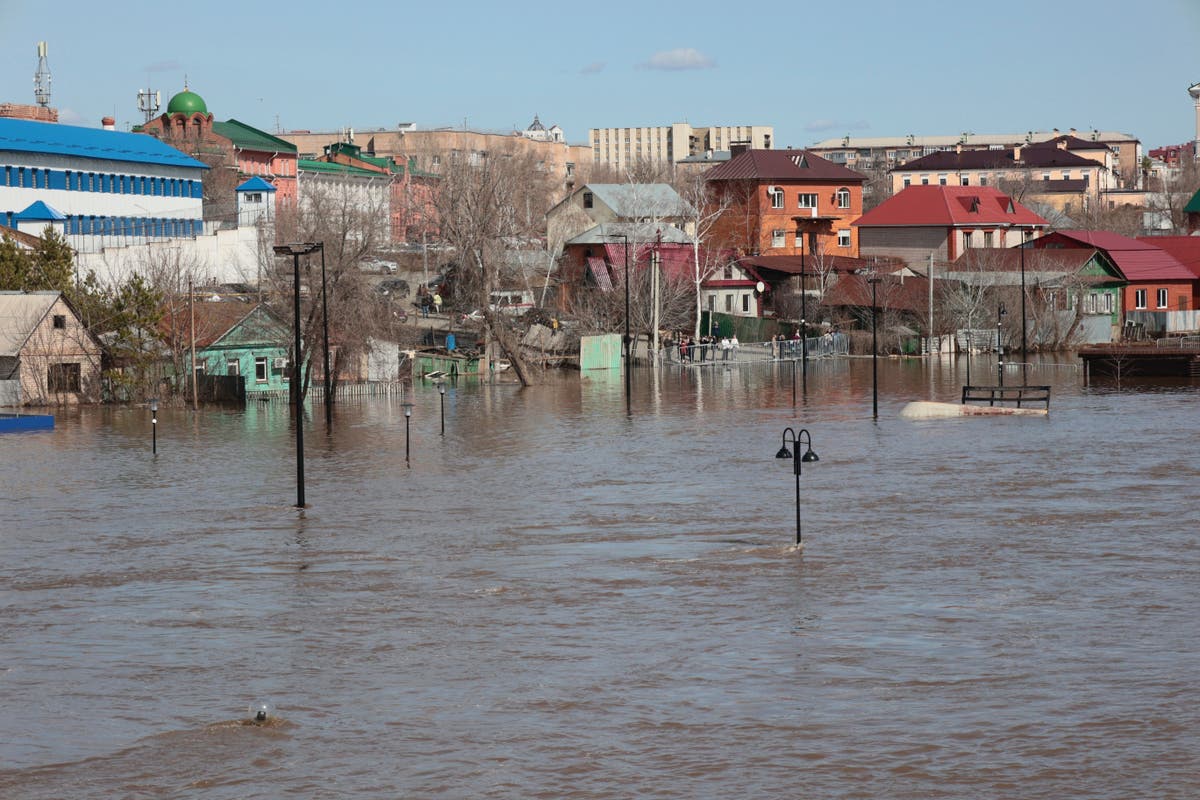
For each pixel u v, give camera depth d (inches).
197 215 7377.0
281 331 4719.5
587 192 7834.6
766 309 7150.6
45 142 6210.6
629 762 1179.9
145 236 6806.1
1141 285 6983.3
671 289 6412.4
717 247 7691.9
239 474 2891.2
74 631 1600.6
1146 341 6274.6
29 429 3836.1
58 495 2628.0
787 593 1724.9
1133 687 1332.4
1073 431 3435.0
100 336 4670.3
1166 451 3014.3
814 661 1434.5
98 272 5689.0
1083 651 1450.5
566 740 1229.7
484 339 5610.2
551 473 2827.3
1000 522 2176.4
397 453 3206.2
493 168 7145.7
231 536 2180.1
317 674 1422.2
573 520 2271.2
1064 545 1990.7
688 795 1114.1
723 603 1681.8
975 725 1243.8
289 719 1289.4
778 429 3572.8
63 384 4520.2
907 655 1448.1
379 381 4889.3
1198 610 1605.6
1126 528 2111.2
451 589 1780.3
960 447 3125.0
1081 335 6692.9
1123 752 1177.4
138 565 1966.0
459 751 1208.8
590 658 1460.4
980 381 5132.9
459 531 2191.2
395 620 1628.9
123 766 1187.9
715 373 5693.9
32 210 5841.5
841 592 1723.7
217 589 1804.9
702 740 1222.9
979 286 6589.6
